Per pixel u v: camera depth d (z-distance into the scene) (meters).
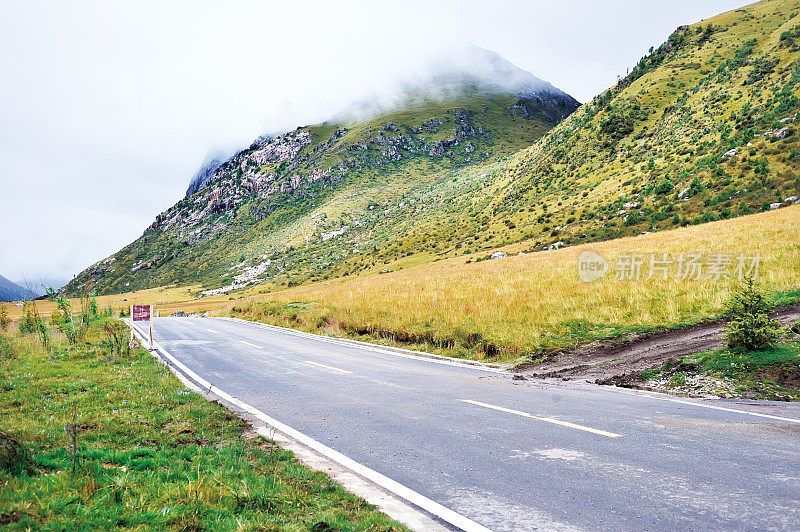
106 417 6.83
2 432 4.52
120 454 5.12
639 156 134.38
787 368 9.17
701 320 14.48
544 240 100.00
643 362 11.17
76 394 8.43
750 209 71.94
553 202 135.12
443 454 5.62
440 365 13.05
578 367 11.59
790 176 77.31
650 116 157.50
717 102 132.00
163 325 31.06
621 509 4.01
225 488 4.23
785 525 3.60
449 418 7.25
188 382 10.52
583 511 4.00
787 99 105.75
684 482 4.55
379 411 7.80
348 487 4.63
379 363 13.44
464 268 50.88
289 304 33.81
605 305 17.14
